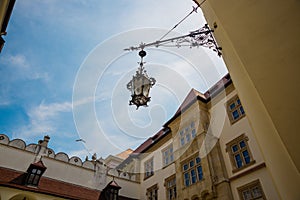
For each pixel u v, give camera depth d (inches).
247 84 105.3
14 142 553.6
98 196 577.9
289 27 85.4
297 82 75.3
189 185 490.3
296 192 78.9
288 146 70.9
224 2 119.5
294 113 72.7
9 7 183.3
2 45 210.4
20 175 504.1
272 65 84.4
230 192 407.8
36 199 473.1
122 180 671.1
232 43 103.6
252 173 391.9
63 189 538.0
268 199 348.8
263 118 92.5
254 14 100.7
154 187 629.6
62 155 612.4
